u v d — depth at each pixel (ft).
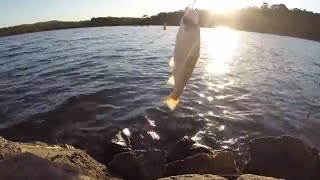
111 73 76.48
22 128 45.60
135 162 30.45
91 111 50.31
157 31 228.43
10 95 60.39
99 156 38.60
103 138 42.16
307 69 101.86
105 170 28.63
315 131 48.21
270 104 58.59
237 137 44.24
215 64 97.86
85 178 17.11
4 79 73.82
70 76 74.38
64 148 33.81
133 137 42.39
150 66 86.58
